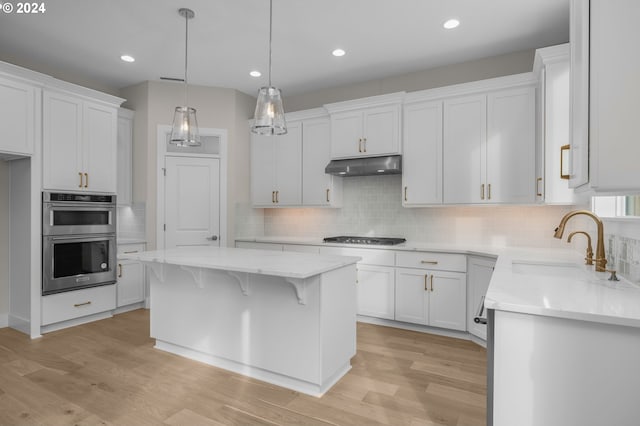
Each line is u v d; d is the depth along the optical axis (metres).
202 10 2.89
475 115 3.46
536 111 3.18
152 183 4.40
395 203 4.21
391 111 3.84
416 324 3.59
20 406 2.17
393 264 3.63
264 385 2.46
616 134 1.11
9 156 3.35
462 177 3.52
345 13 2.92
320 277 2.29
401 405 2.20
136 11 2.90
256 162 4.86
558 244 3.37
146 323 3.79
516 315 1.28
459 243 3.85
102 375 2.58
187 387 2.42
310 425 1.99
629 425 1.15
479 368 2.72
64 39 3.37
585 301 1.31
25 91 3.30
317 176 4.41
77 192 3.70
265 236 5.04
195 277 2.74
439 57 3.72
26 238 3.43
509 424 1.29
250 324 2.57
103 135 3.94
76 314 3.68
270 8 2.71
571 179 1.45
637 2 1.10
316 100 4.75
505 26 3.10
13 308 3.56
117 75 4.23
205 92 4.59
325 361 2.35
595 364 1.18
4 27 3.14
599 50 1.12
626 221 1.83
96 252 3.85
